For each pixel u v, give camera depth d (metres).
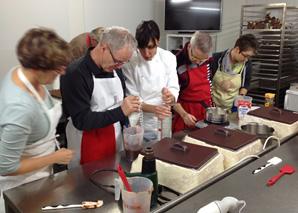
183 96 2.34
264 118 1.68
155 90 2.01
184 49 2.21
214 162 1.17
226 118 1.85
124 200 0.90
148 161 1.01
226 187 0.97
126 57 1.43
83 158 1.65
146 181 0.96
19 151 1.06
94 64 1.51
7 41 3.47
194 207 0.87
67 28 3.98
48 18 3.77
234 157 1.25
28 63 0.98
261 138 1.50
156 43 1.79
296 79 3.85
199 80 2.26
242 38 2.36
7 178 1.28
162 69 2.04
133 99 1.55
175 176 1.10
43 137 1.26
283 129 1.58
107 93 1.62
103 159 1.43
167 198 1.07
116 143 1.76
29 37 0.98
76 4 4.02
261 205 0.87
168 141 1.32
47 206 1.02
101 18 4.36
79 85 1.47
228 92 2.55
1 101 1.03
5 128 1.00
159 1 5.11
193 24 4.60
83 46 3.13
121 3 4.55
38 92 1.17
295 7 3.45
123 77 1.84
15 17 3.48
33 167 1.14
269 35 3.46
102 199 1.07
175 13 4.75
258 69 3.74
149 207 0.92
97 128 1.55
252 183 1.00
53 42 0.98
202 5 4.43
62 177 1.24
